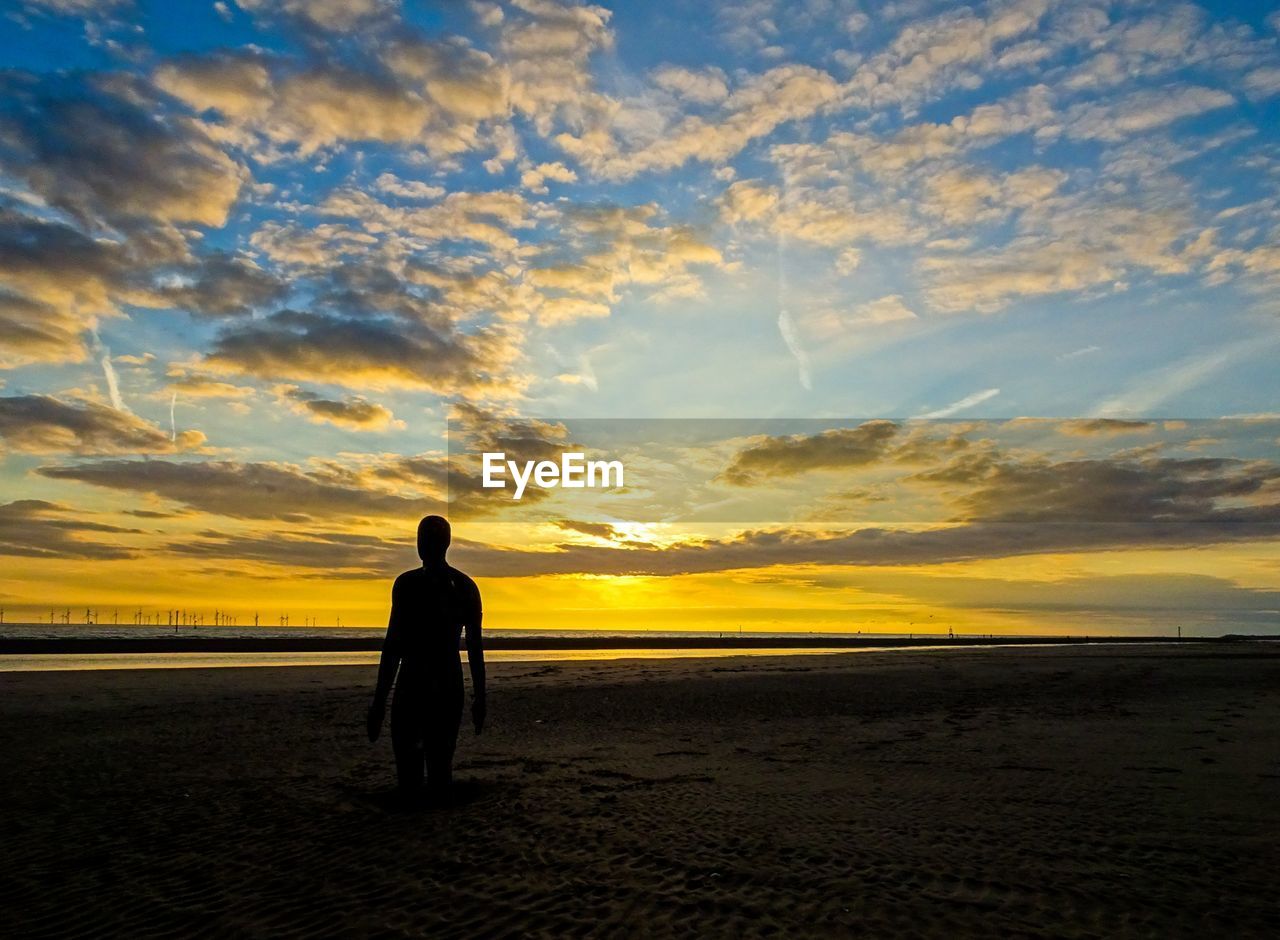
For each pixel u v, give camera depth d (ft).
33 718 44.19
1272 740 35.96
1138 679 74.49
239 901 15.35
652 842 18.75
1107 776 27.25
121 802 23.27
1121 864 17.02
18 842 19.31
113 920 14.56
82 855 18.24
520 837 19.17
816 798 23.73
